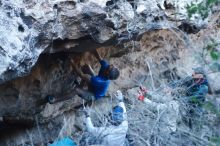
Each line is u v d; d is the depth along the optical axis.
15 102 4.89
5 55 3.68
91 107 6.22
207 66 5.03
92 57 5.98
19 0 3.95
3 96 4.70
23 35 3.90
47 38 4.27
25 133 5.54
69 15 4.40
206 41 6.90
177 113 5.79
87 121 5.26
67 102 5.90
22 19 3.95
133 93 7.04
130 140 5.39
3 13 3.79
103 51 6.21
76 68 5.59
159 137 5.43
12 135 5.42
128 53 7.00
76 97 6.00
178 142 5.41
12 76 3.92
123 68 7.04
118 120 5.15
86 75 5.69
